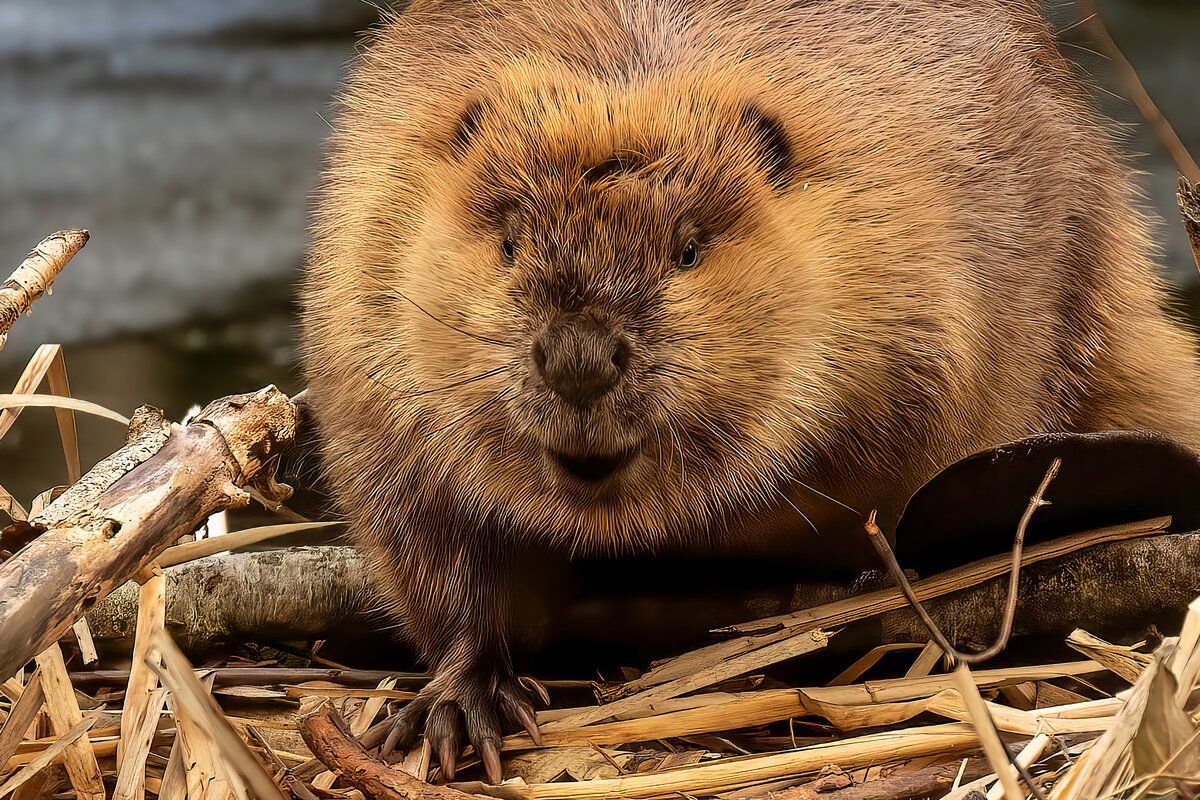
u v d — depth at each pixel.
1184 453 2.27
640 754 2.30
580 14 2.36
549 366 2.24
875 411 2.33
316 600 2.43
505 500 2.31
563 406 2.25
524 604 2.37
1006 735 2.27
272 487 2.36
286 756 2.29
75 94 5.36
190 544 2.29
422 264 2.31
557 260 2.26
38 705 2.25
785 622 2.34
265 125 4.98
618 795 2.24
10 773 2.27
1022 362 2.38
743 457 2.29
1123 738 2.15
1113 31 5.12
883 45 2.37
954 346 2.33
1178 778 2.13
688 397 2.27
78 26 6.39
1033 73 2.43
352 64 2.48
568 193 2.27
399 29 2.44
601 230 2.26
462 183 2.30
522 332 2.26
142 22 6.50
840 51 2.36
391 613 2.41
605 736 2.30
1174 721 2.13
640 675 2.37
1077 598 2.33
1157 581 2.32
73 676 2.36
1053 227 2.39
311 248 2.44
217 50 6.07
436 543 2.36
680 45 2.34
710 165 2.28
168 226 4.07
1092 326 2.44
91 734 2.29
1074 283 2.42
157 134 4.91
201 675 2.35
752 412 2.29
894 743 2.25
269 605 2.42
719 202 2.28
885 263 2.32
